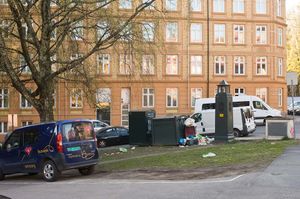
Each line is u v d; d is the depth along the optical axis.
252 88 57.88
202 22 57.06
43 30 21.77
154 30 23.06
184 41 56.12
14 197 11.91
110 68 53.47
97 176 15.95
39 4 22.80
